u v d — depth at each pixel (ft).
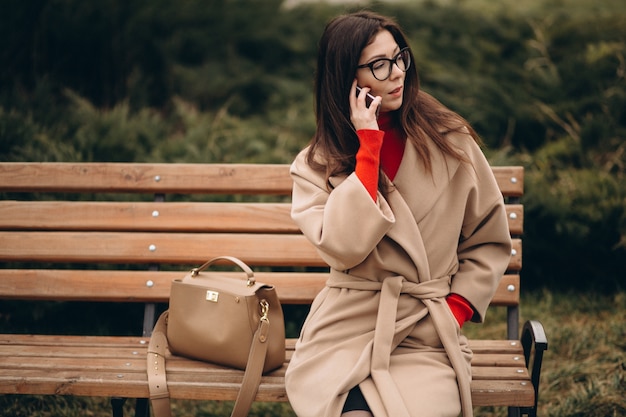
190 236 9.71
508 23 20.16
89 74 18.51
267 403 10.52
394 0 21.27
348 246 7.19
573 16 20.45
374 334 7.47
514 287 9.28
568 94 16.85
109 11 18.24
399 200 7.59
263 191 9.78
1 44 17.58
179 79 18.69
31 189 9.93
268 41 20.06
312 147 8.09
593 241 13.12
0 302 11.88
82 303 11.97
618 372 10.34
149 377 7.80
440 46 19.21
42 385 7.80
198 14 19.75
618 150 14.83
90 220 9.84
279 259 9.59
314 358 7.48
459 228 7.77
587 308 12.73
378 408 6.91
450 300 7.71
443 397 7.04
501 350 8.60
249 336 7.81
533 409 7.78
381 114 8.04
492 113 16.58
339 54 7.70
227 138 15.48
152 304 9.65
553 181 14.35
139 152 14.16
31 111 14.84
